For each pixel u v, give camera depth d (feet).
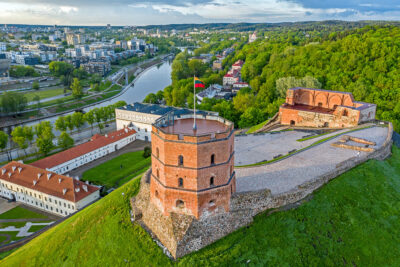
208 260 183.73
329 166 268.62
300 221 210.38
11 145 599.16
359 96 558.15
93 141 520.01
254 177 252.83
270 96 631.97
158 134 189.37
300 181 243.19
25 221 352.08
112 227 229.25
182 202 193.36
